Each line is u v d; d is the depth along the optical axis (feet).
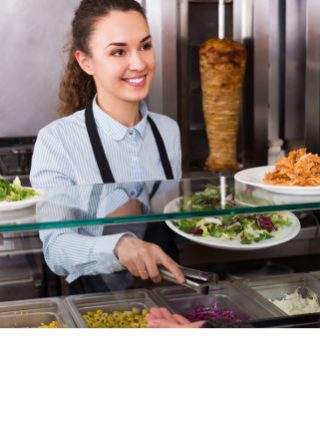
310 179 3.93
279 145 9.78
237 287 4.49
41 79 8.93
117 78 5.44
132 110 5.82
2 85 8.84
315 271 4.84
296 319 4.09
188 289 4.27
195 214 3.57
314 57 9.26
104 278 4.32
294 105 9.73
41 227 3.36
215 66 8.36
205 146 9.61
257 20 9.00
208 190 4.09
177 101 9.00
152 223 4.55
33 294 4.86
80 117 5.90
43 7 8.71
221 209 3.62
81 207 3.67
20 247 5.11
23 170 8.27
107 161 5.80
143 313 4.08
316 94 9.41
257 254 4.77
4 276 5.02
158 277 4.28
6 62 8.79
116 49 5.33
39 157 5.75
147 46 5.46
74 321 4.00
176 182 4.37
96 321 4.01
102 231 4.48
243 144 9.73
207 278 4.33
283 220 4.59
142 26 5.37
